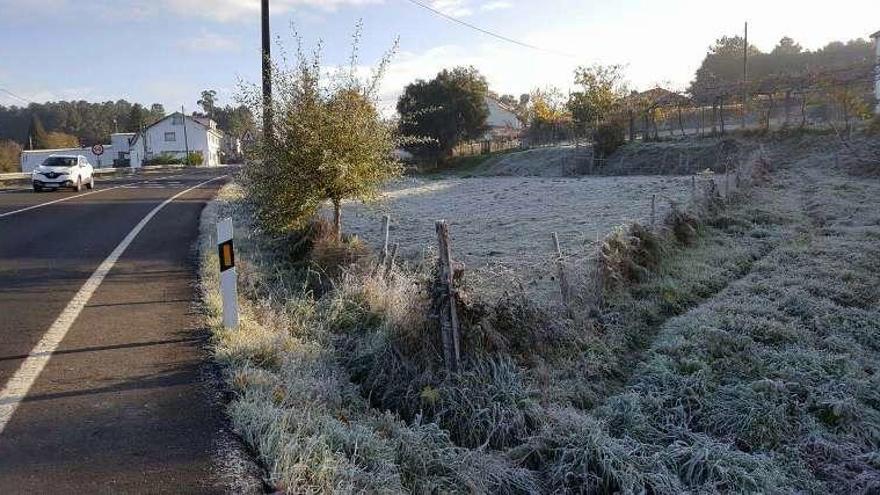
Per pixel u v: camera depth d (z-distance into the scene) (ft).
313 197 39.01
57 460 14.34
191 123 299.58
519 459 19.36
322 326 27.07
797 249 43.32
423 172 174.29
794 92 124.57
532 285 33.83
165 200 75.36
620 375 26.68
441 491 16.38
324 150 37.86
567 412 21.25
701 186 70.03
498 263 39.55
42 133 333.01
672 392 24.17
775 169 95.66
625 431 21.56
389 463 15.75
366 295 29.27
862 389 24.43
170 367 20.01
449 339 22.75
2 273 33.14
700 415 23.31
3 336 22.72
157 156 276.21
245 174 44.62
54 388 18.20
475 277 28.91
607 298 32.48
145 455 14.66
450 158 185.26
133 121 388.57
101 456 14.56
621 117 148.77
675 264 39.11
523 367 23.81
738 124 149.79
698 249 43.91
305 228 40.73
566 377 24.81
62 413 16.63
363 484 14.61
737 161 96.94
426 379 22.18
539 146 184.24
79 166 94.17
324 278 34.91
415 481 16.37
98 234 47.21
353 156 39.09
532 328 25.25
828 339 28.73
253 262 37.86
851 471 20.59
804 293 33.96
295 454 14.64
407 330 23.40
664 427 22.27
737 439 22.15
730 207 56.95
